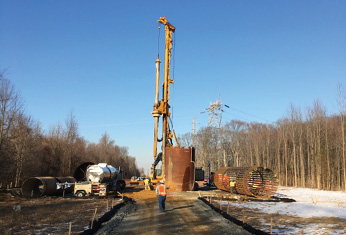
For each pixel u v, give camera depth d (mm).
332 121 51625
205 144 93938
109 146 107688
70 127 57188
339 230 12273
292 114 56875
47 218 14711
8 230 11562
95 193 27891
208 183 49750
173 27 39094
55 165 53688
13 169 39781
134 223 13781
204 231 11953
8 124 36500
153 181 35000
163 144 36250
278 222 14133
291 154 60125
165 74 37875
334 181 46844
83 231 11570
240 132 88125
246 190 27516
